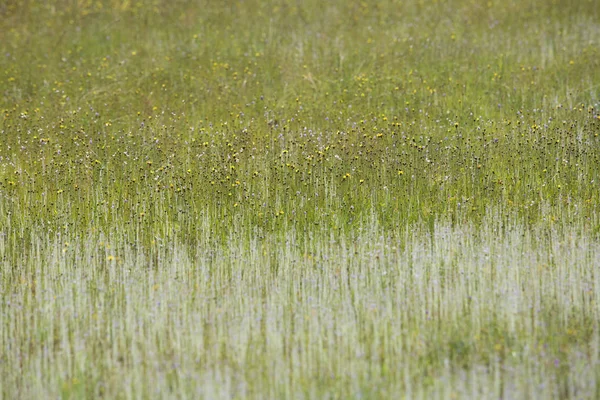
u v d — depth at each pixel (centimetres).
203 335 1166
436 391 1039
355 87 2227
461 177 1675
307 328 1177
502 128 1906
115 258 1402
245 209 1579
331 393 1034
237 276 1334
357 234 1488
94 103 2133
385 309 1220
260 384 1057
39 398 1048
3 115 2052
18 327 1192
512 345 1123
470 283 1284
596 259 1345
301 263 1377
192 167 1745
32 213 1566
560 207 1541
